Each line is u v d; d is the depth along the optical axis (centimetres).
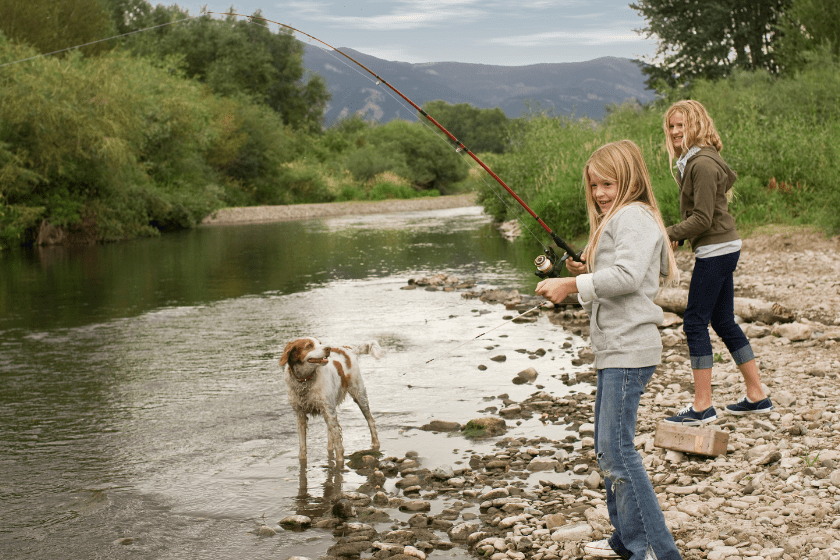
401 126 7294
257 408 618
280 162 5044
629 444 293
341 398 511
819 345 686
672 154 488
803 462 410
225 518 409
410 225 2955
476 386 663
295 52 6341
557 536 355
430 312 1041
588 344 816
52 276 1600
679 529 350
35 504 431
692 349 485
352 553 358
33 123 2384
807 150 1528
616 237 296
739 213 1427
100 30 3503
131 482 464
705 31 3067
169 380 715
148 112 3189
